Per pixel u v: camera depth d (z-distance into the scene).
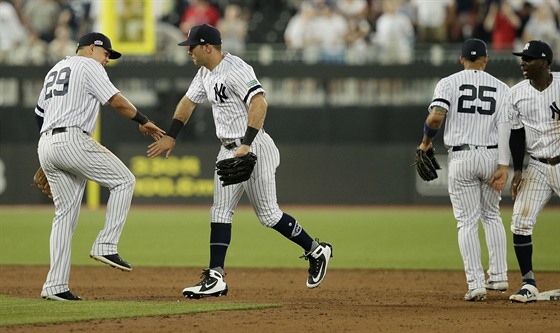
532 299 31.58
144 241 55.09
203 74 31.66
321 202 76.31
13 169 75.81
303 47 79.56
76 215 31.30
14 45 77.81
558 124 31.09
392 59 75.12
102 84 30.31
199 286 31.17
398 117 75.50
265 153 31.19
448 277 41.44
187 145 75.62
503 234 33.09
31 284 38.03
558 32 81.19
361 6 82.06
